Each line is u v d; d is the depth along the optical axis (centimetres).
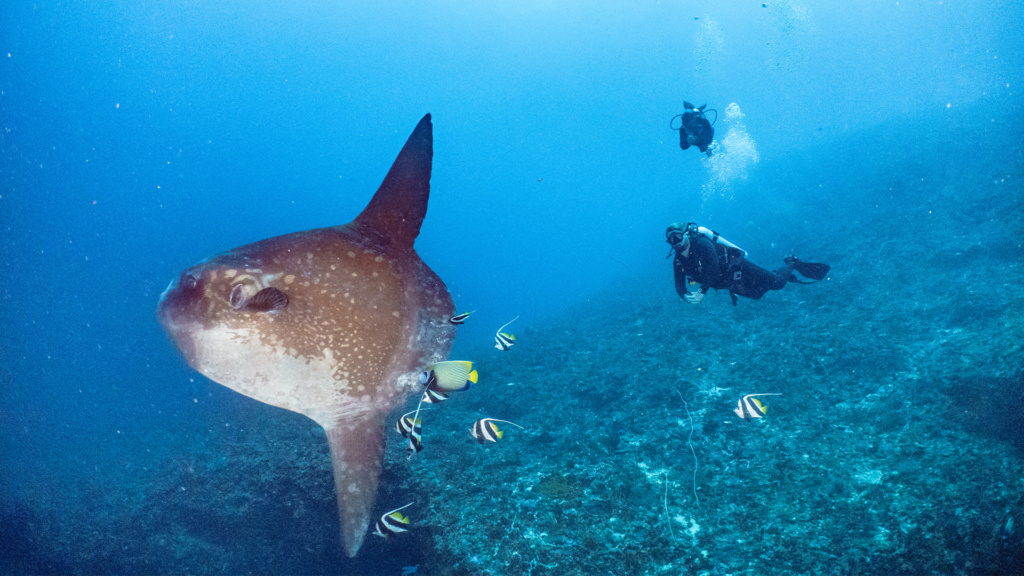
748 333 787
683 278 491
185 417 1012
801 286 902
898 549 365
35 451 1011
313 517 551
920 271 788
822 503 427
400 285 86
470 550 434
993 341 529
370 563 507
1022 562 323
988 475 398
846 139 2002
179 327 72
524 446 601
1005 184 924
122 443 934
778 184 1841
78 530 630
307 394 78
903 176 1258
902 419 498
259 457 621
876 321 690
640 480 497
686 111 727
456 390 135
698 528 430
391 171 91
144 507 630
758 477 473
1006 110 1402
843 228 1120
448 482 518
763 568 380
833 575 362
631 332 988
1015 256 699
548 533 445
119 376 1580
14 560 593
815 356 650
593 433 600
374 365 82
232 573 550
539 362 945
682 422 587
